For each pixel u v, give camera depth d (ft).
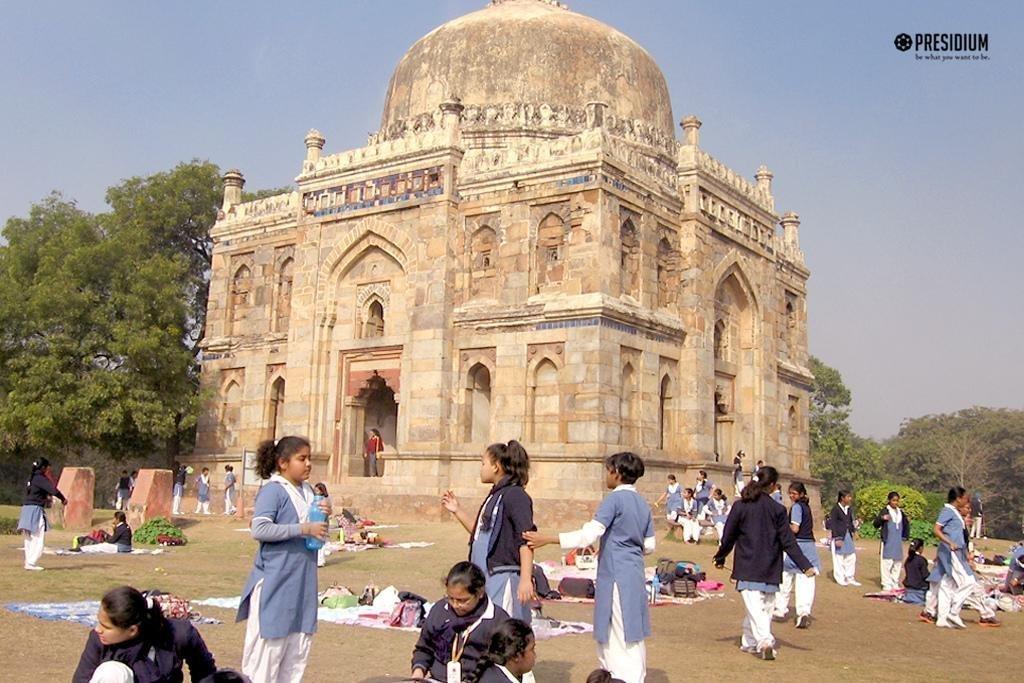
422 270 98.27
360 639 36.96
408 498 94.02
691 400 99.19
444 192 97.76
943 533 48.42
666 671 33.30
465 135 109.70
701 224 103.30
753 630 36.91
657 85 121.39
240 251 119.34
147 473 85.97
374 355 102.63
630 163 95.40
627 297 93.25
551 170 92.63
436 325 96.12
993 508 272.10
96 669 17.99
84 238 110.73
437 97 114.11
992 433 270.46
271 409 112.57
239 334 118.21
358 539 76.13
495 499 25.52
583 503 85.35
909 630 46.98
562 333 89.45
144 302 105.70
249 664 22.61
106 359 106.01
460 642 22.43
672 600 53.31
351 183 105.60
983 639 44.73
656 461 92.68
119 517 69.92
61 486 86.33
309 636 23.38
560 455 87.61
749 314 114.62
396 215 101.35
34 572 53.47
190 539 81.51
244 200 150.41
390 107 121.39
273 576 22.75
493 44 113.29
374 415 107.76
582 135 92.07
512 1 124.57
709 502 84.64
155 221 133.39
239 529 90.68
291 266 114.42
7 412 101.76
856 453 225.35
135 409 102.68
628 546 26.99
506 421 91.91
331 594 45.42
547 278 92.84
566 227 91.71
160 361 105.40
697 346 100.17
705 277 103.09
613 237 91.09
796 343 126.93
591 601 50.62
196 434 122.93
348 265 105.81
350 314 105.29
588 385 87.20
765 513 37.24
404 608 40.47
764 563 36.88
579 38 114.52
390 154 102.58
